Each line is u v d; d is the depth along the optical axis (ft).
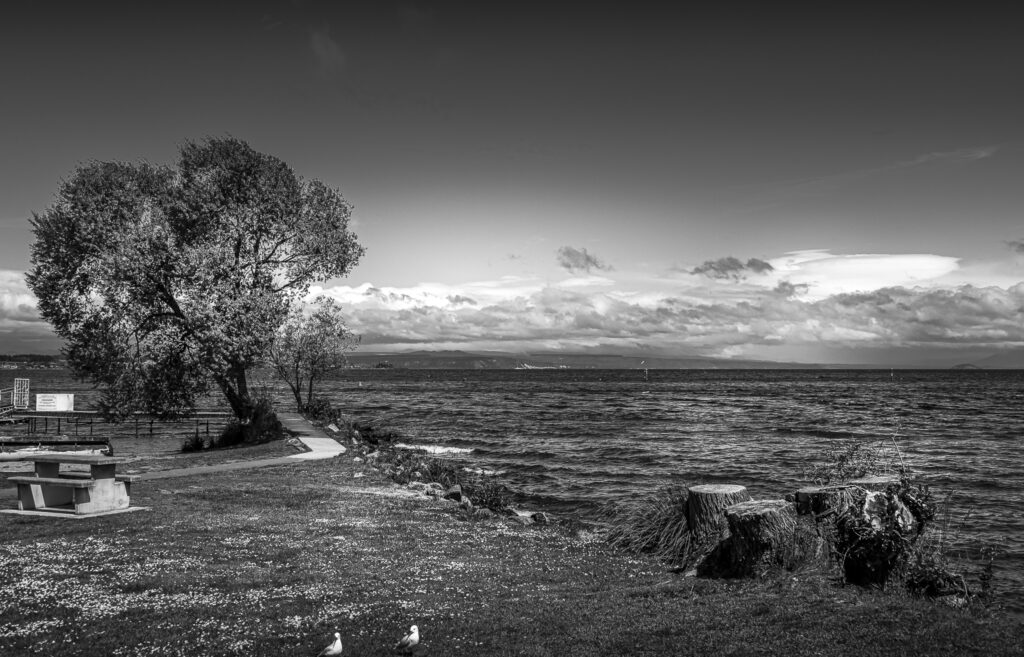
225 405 247.29
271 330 126.82
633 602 34.37
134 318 122.42
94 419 194.08
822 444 149.28
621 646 27.96
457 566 42.91
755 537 37.58
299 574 39.96
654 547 47.19
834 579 35.76
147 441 148.25
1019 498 83.46
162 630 30.30
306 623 31.32
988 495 85.66
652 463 122.42
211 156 132.87
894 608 31.19
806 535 37.65
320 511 61.31
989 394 398.42
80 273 120.98
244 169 134.21
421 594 36.29
